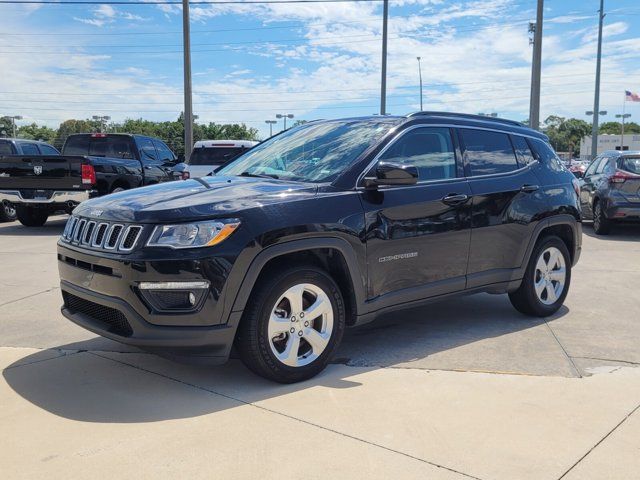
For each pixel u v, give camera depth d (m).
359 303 4.28
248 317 3.77
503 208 5.19
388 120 4.88
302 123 5.70
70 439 3.23
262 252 3.75
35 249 9.89
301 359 4.04
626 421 3.49
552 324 5.55
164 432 3.31
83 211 4.23
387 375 4.20
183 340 3.60
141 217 3.70
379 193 4.39
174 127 82.31
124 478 2.84
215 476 2.87
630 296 6.66
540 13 17.77
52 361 4.48
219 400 3.75
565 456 3.08
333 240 4.06
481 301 6.47
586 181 13.27
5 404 3.69
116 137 14.00
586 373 4.27
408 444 3.19
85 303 4.11
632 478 2.88
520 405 3.70
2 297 6.50
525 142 5.72
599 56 33.12
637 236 11.98
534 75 18.03
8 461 2.99
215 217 3.68
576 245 5.98
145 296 3.61
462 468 2.95
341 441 3.22
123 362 4.45
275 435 3.28
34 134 93.06
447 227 4.77
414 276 4.61
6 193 12.05
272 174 4.71
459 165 5.03
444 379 4.13
